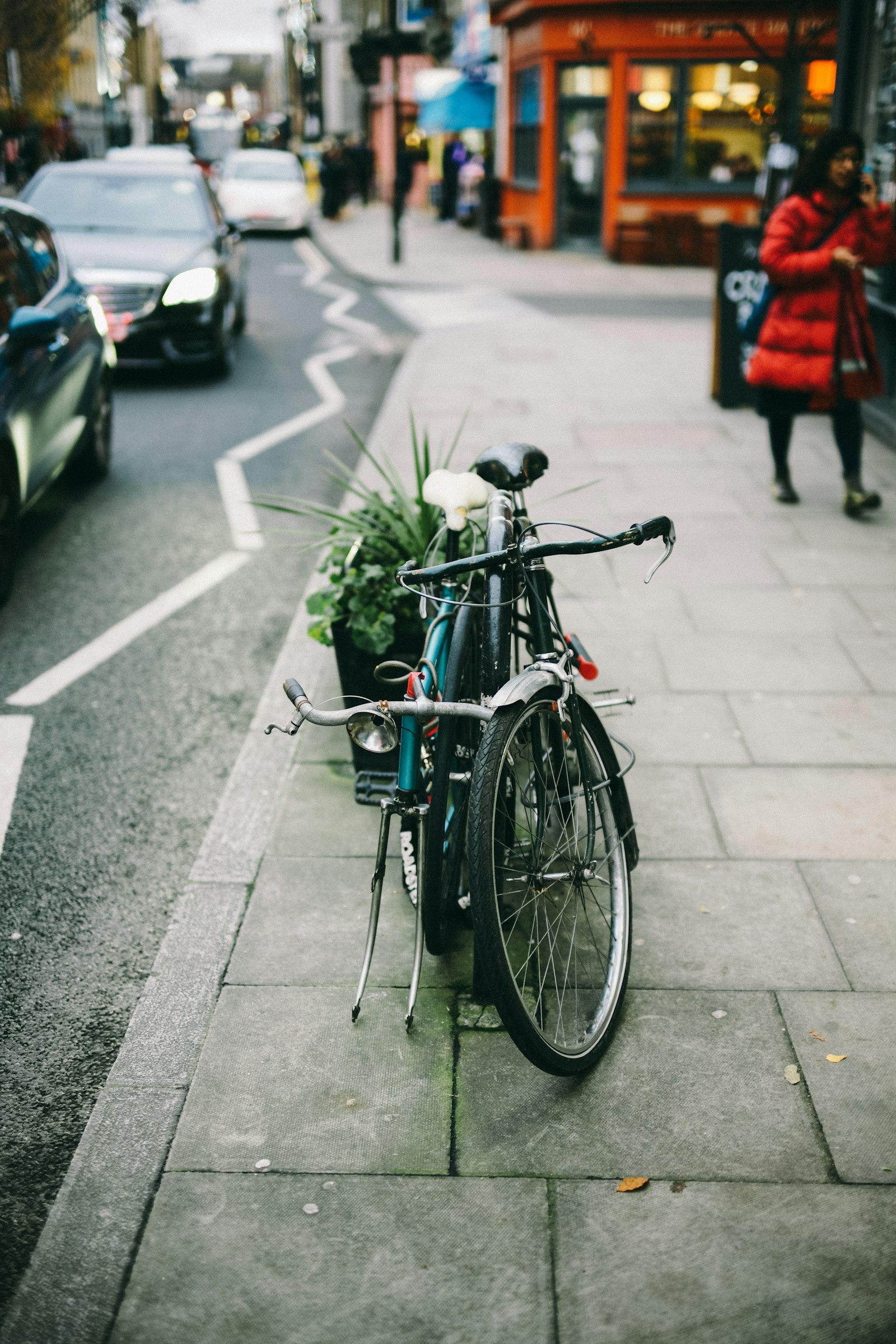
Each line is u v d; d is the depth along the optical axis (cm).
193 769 430
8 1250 239
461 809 297
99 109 4034
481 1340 214
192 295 1069
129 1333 217
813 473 752
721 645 500
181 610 572
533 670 275
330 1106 268
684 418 909
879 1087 271
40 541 667
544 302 1616
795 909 333
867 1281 224
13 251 650
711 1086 272
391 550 398
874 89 842
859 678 470
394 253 2009
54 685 494
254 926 330
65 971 324
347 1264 229
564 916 329
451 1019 294
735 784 396
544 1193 245
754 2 2028
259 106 11931
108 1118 267
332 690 473
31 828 393
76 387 682
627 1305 221
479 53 2714
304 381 1123
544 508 685
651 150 2145
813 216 603
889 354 820
